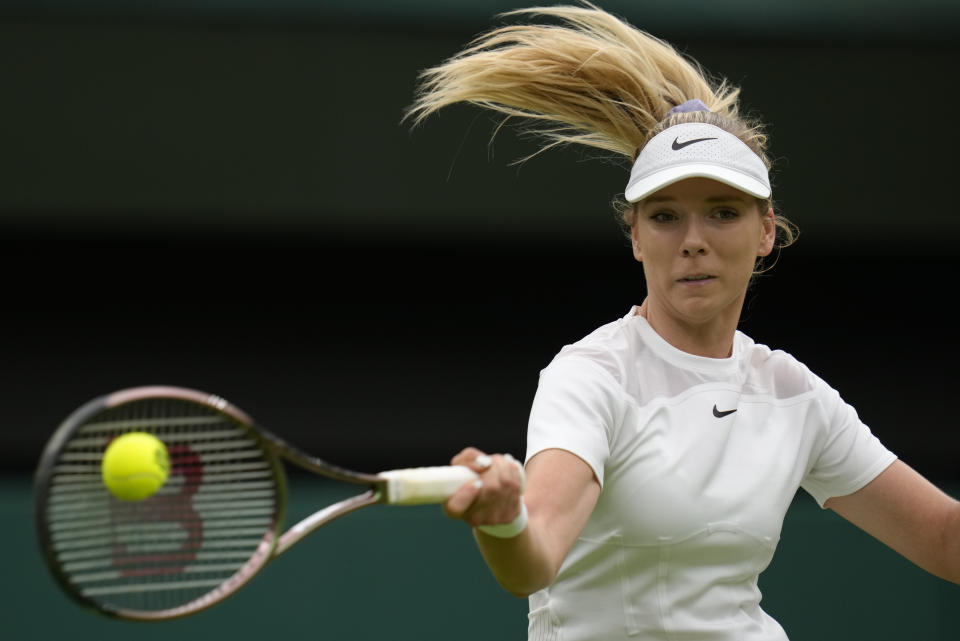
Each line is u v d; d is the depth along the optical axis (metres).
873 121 28.78
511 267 34.34
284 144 28.36
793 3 27.56
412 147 28.64
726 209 8.96
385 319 33.84
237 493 7.37
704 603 9.05
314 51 27.92
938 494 9.84
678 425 8.97
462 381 33.69
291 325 33.41
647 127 10.16
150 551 7.21
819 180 28.97
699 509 8.88
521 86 10.30
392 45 27.97
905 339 33.94
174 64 27.72
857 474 9.85
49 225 30.27
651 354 9.14
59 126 27.70
